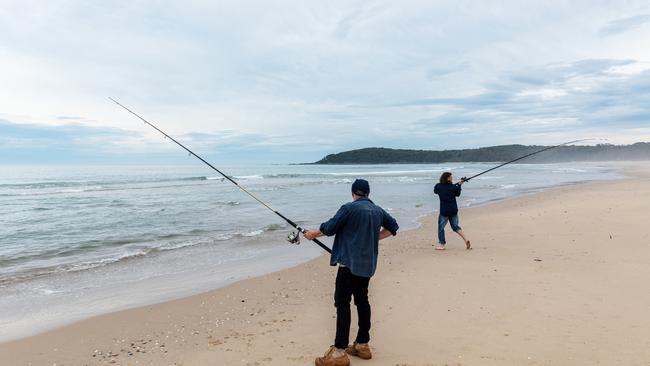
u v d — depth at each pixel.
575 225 11.69
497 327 4.83
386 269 7.77
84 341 5.00
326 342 4.64
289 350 4.45
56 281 7.99
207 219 16.84
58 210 19.67
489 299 5.81
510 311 5.32
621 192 21.52
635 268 7.04
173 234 13.49
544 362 3.94
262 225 15.32
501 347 4.30
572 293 5.91
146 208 20.55
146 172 72.38
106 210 19.73
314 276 7.85
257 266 9.06
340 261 4.02
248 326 5.27
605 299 5.61
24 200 24.25
